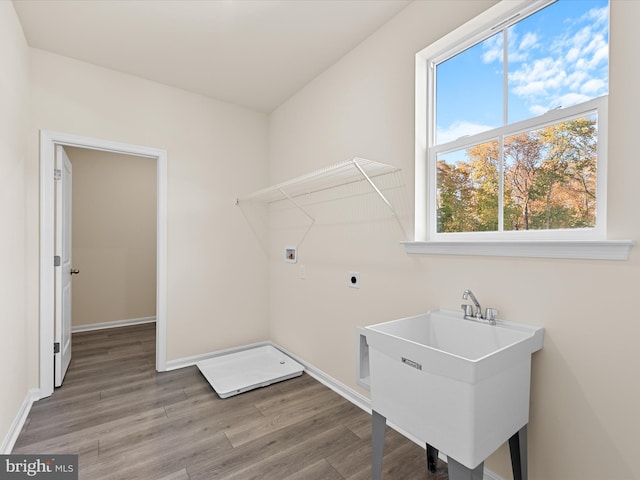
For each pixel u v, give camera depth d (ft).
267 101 10.54
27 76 7.35
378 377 4.41
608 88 3.86
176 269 9.71
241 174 10.91
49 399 7.65
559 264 4.26
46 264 7.77
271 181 11.35
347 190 7.79
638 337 3.62
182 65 8.48
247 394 7.95
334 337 8.26
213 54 7.96
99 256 14.23
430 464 5.25
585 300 4.03
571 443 4.16
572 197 4.45
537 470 4.47
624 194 3.73
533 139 4.87
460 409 3.43
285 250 10.41
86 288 13.93
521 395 4.09
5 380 5.76
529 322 4.56
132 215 14.98
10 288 6.12
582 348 4.06
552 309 4.33
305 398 7.76
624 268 3.71
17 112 6.57
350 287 7.72
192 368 9.64
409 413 3.97
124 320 14.74
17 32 6.52
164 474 5.23
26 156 7.41
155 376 9.02
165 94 9.50
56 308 8.20
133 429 6.45
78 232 13.79
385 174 6.79
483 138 5.46
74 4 6.24
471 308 5.15
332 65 8.36
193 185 10.00
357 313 7.52
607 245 3.76
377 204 6.98
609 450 3.84
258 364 9.63
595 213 4.23
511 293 4.76
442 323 5.44
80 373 9.20
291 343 10.12
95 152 14.21
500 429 3.77
